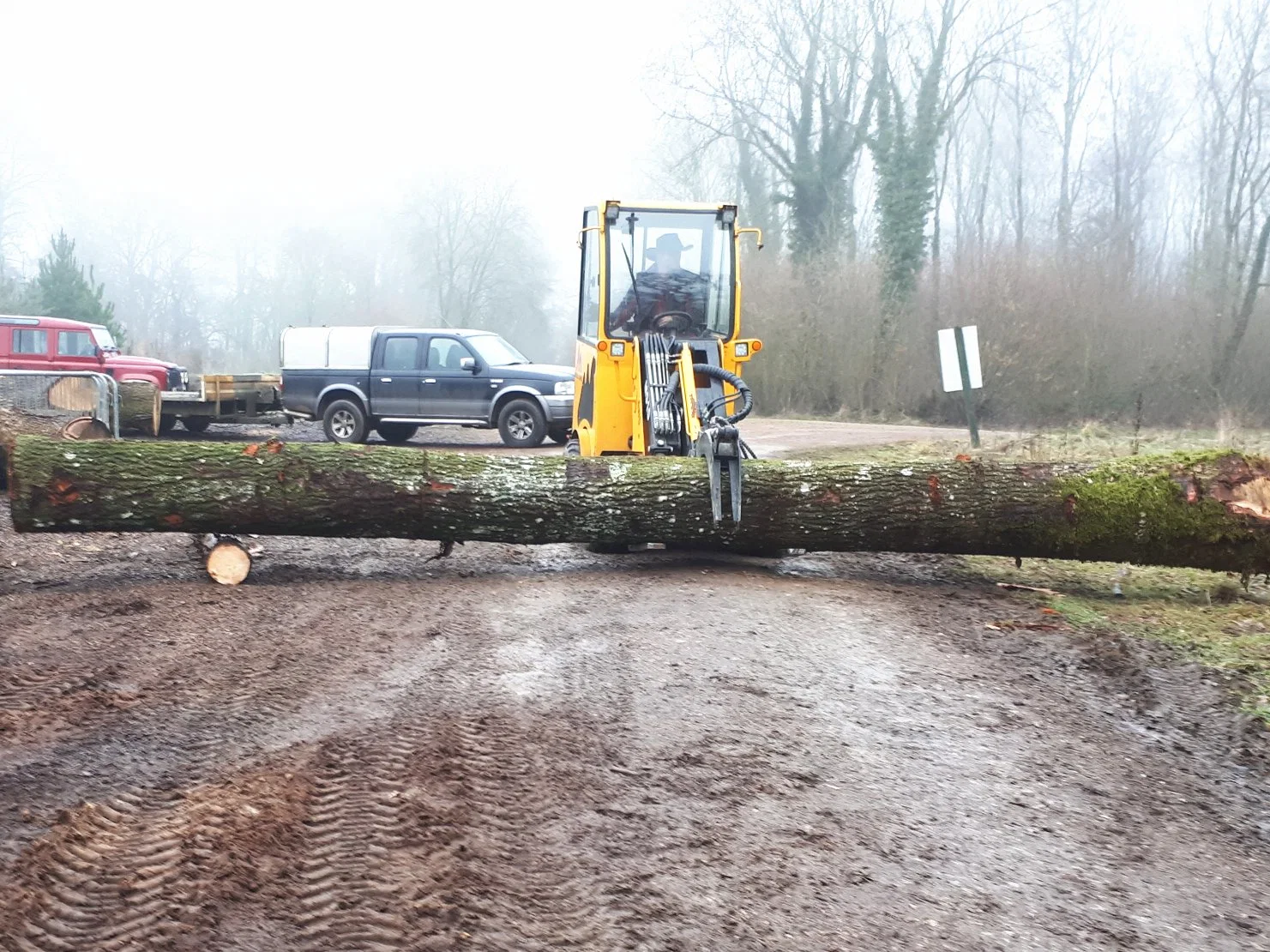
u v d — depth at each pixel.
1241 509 8.01
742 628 7.12
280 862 3.83
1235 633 7.41
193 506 8.17
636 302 10.30
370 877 3.75
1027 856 4.23
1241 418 25.92
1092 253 31.27
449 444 19.58
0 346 20.30
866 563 9.73
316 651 6.50
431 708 5.49
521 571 8.97
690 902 3.74
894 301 30.41
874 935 3.62
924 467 8.51
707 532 8.60
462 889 3.71
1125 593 8.75
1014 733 5.49
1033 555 8.48
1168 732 5.64
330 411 19.42
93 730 5.14
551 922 3.57
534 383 18.92
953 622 7.57
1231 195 33.19
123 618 7.32
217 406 19.08
